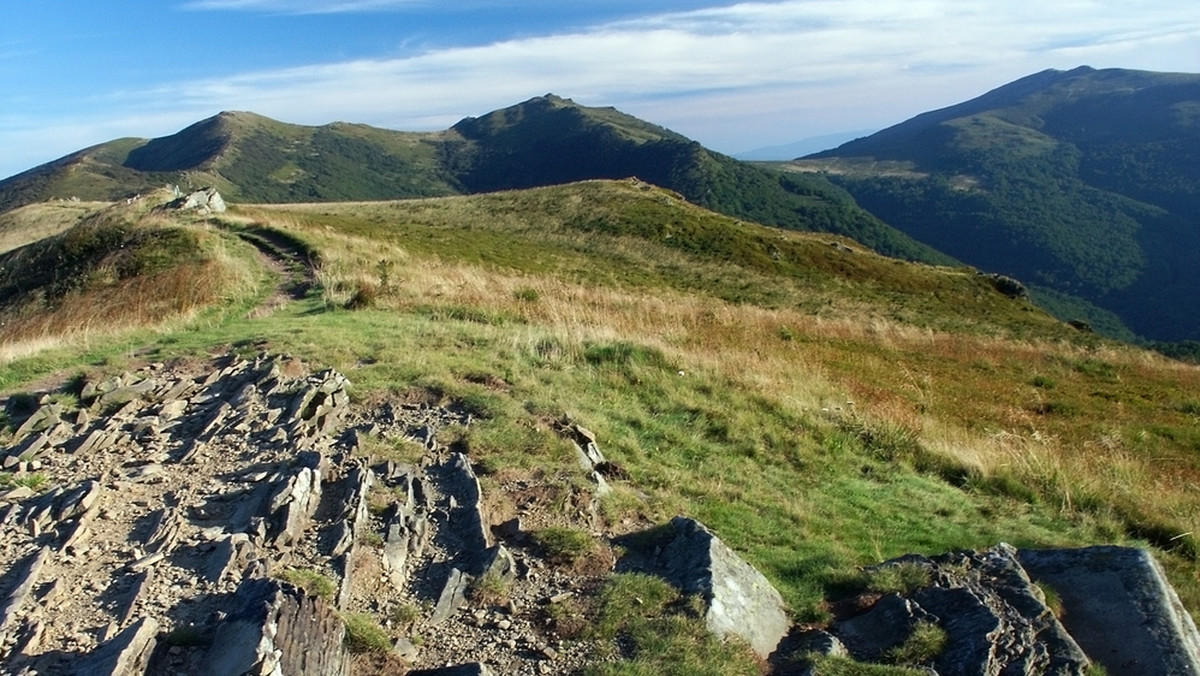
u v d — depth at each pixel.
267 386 8.96
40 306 22.69
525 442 8.05
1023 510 9.23
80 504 5.85
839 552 7.13
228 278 20.09
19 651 4.23
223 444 7.42
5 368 10.78
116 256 24.78
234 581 5.01
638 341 13.59
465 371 10.30
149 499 6.17
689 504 7.89
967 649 4.82
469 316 14.96
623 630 4.92
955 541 7.96
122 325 15.26
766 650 5.07
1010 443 11.84
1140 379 19.83
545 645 4.79
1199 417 15.65
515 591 5.40
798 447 10.20
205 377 9.68
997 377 18.22
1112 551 5.88
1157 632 5.07
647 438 9.70
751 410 11.18
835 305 34.59
